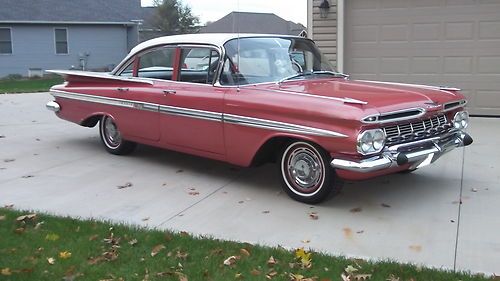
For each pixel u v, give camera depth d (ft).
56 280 12.44
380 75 34.71
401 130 16.69
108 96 23.66
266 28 63.87
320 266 13.10
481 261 13.47
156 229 15.60
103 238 14.89
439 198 18.21
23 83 80.69
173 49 21.26
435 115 17.70
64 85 26.40
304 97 17.01
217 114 19.06
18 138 29.17
